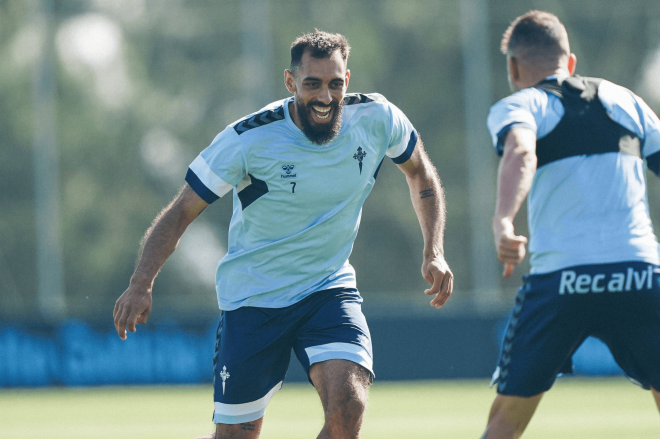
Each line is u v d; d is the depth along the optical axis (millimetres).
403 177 85875
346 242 17219
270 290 16812
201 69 93062
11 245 84938
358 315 16781
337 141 16375
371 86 93625
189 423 35375
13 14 90188
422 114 93125
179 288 89750
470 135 71062
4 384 54156
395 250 85562
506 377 14781
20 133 87312
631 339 14633
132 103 93750
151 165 93500
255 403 17078
